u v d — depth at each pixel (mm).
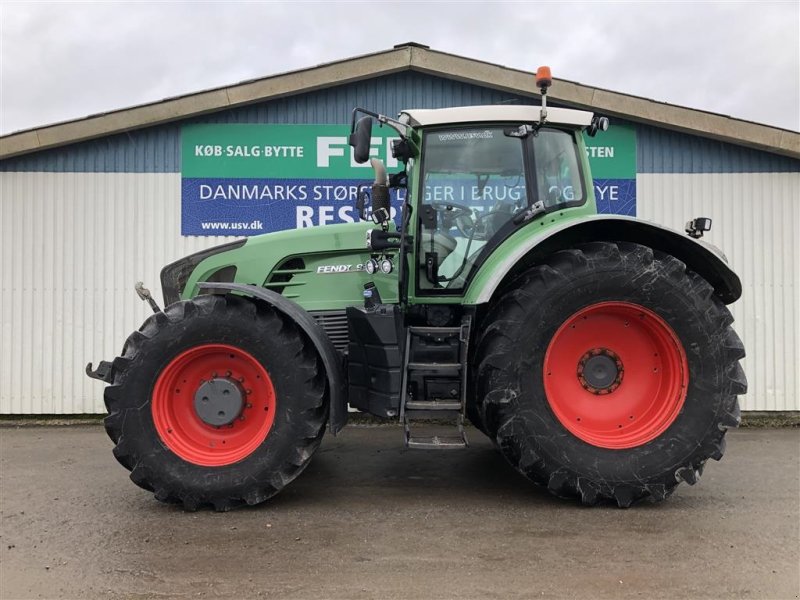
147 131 6223
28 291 6215
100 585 2457
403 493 3662
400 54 6047
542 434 3256
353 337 3537
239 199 6242
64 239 6223
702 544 2850
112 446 5078
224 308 3340
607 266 3297
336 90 6238
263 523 3137
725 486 3816
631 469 3258
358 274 3957
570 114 3826
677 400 3322
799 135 6016
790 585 2441
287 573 2545
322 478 4004
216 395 3363
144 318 6246
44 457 4695
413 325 3852
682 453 3252
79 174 6223
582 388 3461
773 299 6227
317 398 3311
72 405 6223
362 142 3379
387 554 2732
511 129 3754
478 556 2709
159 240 6246
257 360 3320
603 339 3461
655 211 6277
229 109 6211
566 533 2979
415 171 3777
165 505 3457
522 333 3277
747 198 6266
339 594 2359
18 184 6215
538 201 3715
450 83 6238
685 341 3299
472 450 4836
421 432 4855
